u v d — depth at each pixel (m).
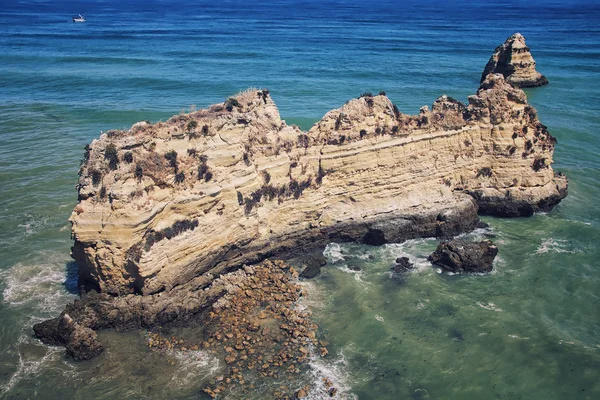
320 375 26.12
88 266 29.59
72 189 46.88
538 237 38.47
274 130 34.34
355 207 37.12
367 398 24.98
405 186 38.22
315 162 35.41
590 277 33.94
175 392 25.06
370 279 33.56
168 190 29.80
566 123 64.50
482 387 25.86
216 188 31.14
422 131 38.06
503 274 34.38
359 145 35.97
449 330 29.45
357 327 29.48
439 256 35.03
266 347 27.67
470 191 40.66
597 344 28.45
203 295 30.34
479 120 39.88
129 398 24.77
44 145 57.03
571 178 48.53
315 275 33.81
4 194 45.62
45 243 37.97
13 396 24.97
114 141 28.80
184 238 30.17
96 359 26.98
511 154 40.19
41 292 32.19
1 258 35.84
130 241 28.38
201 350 27.45
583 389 25.66
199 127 30.94
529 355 27.69
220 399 24.59
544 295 32.28
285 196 34.91
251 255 33.94
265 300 31.09
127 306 28.97
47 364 26.75
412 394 25.36
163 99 72.81
